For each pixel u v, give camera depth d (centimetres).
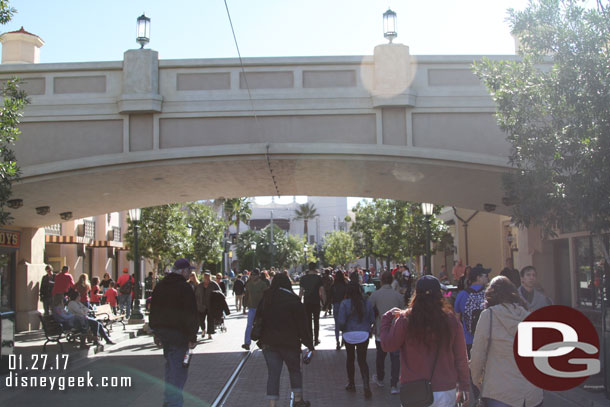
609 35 842
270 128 1400
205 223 4191
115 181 1563
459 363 471
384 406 830
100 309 1708
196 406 828
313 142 1395
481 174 1480
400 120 1389
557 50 897
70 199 1720
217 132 1401
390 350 478
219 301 1727
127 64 1381
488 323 473
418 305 469
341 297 1423
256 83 1404
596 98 832
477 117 1387
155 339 763
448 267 3791
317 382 1024
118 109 1387
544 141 888
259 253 8319
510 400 464
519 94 911
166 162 1412
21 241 2002
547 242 2055
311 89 1395
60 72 1397
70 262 3147
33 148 1383
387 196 2084
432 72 1397
